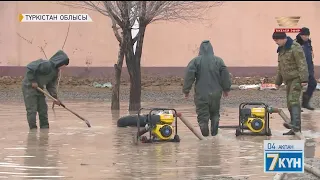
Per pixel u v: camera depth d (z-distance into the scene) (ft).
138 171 72.43
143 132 95.35
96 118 131.95
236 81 225.35
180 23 225.35
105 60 240.32
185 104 168.14
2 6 211.00
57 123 122.52
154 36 238.89
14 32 233.55
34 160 79.61
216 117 103.04
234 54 234.79
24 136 102.83
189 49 237.25
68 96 195.93
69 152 85.87
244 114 103.55
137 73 150.10
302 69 100.68
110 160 79.56
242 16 231.30
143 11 126.72
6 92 208.54
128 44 148.66
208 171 72.33
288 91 103.14
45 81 114.62
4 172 71.92
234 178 68.28
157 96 194.18
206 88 101.45
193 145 92.02
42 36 236.22
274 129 110.93
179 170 73.00
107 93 207.72
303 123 119.85
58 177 69.26
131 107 150.71
